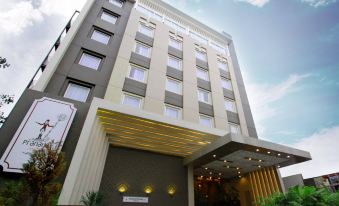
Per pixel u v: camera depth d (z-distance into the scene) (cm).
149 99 1312
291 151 1033
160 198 1099
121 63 1347
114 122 1015
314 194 676
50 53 1238
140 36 1625
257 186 1354
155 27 1794
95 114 915
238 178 1542
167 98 1412
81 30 1401
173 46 1808
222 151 994
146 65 1479
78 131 913
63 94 1095
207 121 1527
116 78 1261
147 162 1163
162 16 2022
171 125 1084
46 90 1043
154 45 1638
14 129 816
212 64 1934
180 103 1453
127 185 1055
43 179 614
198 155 1103
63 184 745
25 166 618
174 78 1566
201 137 1183
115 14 1694
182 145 1189
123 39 1487
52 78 1098
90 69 1256
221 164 1229
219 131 1224
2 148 763
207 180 1672
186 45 1875
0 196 604
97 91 1186
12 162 715
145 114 1030
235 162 1189
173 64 1673
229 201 1565
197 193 1647
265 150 984
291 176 1673
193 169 1317
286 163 1191
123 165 1095
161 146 1171
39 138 798
